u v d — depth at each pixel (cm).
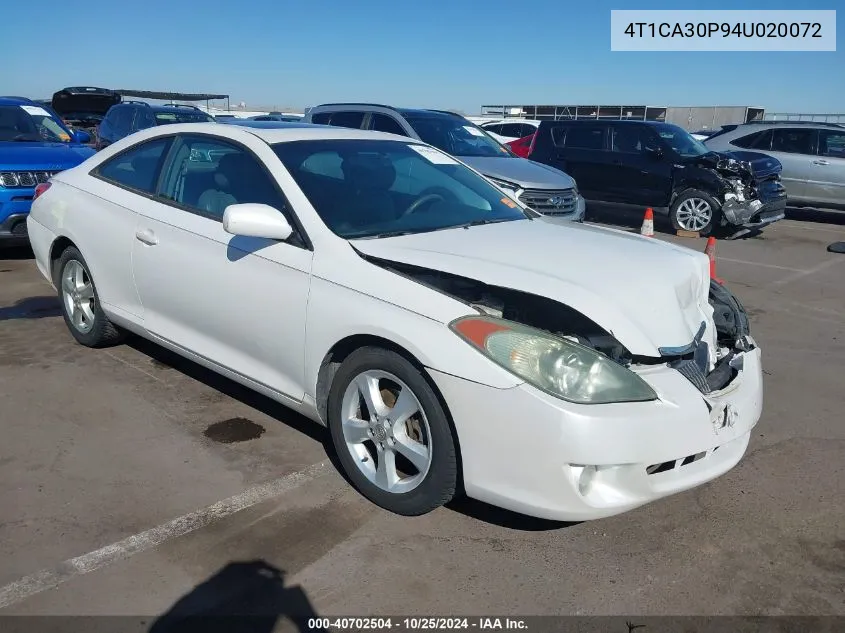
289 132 403
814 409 446
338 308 314
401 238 339
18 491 324
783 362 532
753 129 1312
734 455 308
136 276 425
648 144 1153
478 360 272
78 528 299
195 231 385
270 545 293
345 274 317
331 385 329
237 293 360
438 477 292
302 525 307
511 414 266
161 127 449
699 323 322
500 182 863
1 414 398
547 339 272
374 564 284
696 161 1095
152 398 425
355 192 368
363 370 312
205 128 417
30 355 487
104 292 457
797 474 363
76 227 468
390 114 992
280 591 267
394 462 312
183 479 340
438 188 409
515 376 267
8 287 665
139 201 428
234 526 305
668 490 279
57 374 455
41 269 521
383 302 300
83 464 349
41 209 508
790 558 295
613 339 284
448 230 361
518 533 306
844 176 1208
